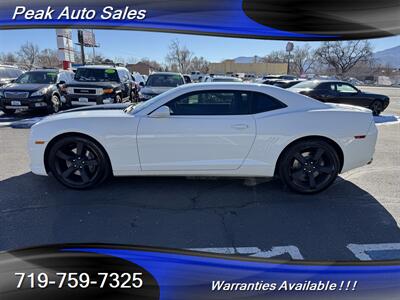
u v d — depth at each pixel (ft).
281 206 11.43
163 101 11.84
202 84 12.12
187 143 11.68
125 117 11.78
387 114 41.22
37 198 11.61
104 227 9.71
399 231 9.81
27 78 34.86
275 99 12.09
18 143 20.21
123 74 38.99
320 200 12.01
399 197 12.42
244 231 9.66
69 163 12.16
